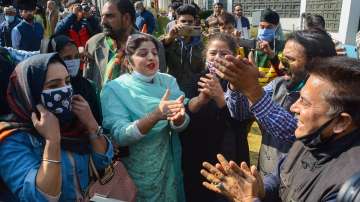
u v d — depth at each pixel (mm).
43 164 1743
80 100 2029
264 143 2467
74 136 2020
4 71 2031
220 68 2025
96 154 2080
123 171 2471
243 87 2057
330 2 10500
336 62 1503
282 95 2477
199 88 3051
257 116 2105
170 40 3846
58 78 1869
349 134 1503
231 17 4914
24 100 1836
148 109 2607
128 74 2762
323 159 1540
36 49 6316
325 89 1494
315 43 2273
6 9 7047
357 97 1442
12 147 1795
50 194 1736
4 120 1888
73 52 2682
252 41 3514
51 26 9281
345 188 1101
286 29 12477
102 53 3561
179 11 4047
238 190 1572
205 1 17578
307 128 1551
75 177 1975
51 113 1810
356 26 9789
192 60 3828
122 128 2498
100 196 2143
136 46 2645
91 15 7656
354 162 1398
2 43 7094
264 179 1938
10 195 1859
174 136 2805
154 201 2648
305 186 1545
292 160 1731
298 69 2316
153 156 2627
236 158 2818
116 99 2635
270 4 13422
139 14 9250
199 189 2953
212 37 2982
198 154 2896
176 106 2406
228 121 2771
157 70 2703
